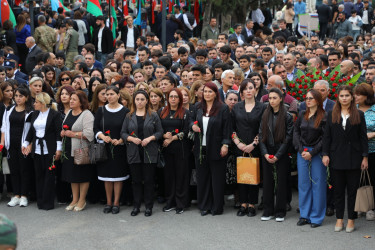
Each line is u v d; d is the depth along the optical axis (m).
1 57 10.41
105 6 18.67
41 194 8.09
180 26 16.06
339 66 8.69
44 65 9.77
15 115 8.24
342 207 6.88
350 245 6.39
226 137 7.57
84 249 6.41
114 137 7.77
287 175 7.36
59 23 14.71
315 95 6.96
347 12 21.50
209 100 7.62
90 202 8.44
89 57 11.38
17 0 15.51
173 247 6.42
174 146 7.77
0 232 2.78
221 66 9.17
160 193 8.44
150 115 7.72
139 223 7.36
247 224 7.25
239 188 7.71
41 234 6.95
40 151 7.98
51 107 8.15
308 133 7.02
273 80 7.86
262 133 7.31
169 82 8.24
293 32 19.92
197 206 8.12
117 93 7.83
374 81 7.56
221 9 18.09
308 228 7.04
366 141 6.70
